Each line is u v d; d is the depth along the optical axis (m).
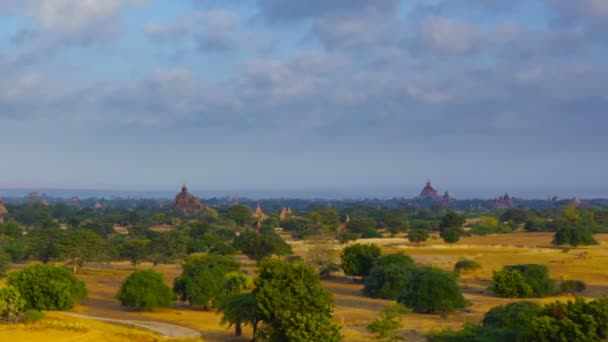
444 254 146.38
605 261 129.00
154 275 78.81
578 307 46.94
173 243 139.00
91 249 119.38
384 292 92.94
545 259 134.12
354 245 116.19
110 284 104.25
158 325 64.00
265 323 53.91
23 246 136.25
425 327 67.31
